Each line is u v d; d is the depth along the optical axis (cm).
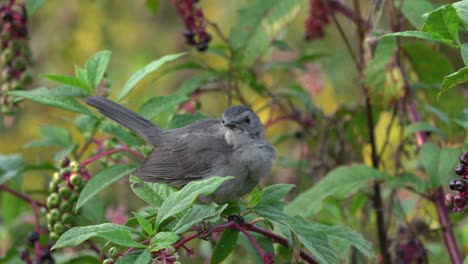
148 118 923
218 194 968
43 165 1027
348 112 1249
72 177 852
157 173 1008
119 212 1123
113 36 1755
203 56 1678
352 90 1598
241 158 1000
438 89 1146
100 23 1747
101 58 962
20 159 1030
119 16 1777
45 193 1093
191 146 1023
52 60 1731
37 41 1734
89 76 951
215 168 1003
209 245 1241
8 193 1120
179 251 1195
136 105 1667
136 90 1700
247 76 1181
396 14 1099
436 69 1158
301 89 1323
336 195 998
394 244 1112
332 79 1608
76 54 1736
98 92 1016
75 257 1028
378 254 1176
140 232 666
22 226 1222
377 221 1114
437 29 673
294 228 752
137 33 1755
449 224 1015
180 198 650
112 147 999
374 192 1121
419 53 1146
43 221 1223
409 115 1187
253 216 876
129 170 900
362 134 1234
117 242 645
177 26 1767
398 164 1110
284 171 1377
